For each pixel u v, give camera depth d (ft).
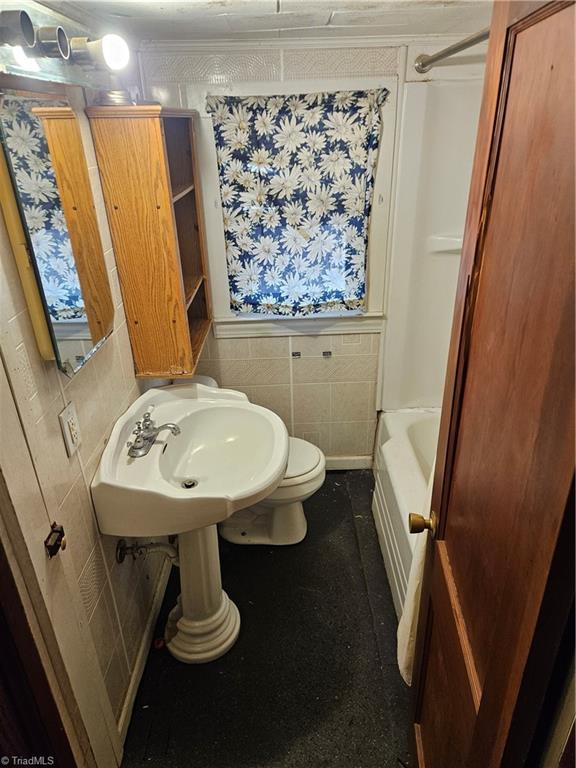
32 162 3.70
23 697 3.86
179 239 7.67
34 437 3.72
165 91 6.91
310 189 7.46
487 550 2.76
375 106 6.98
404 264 7.96
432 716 4.09
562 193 1.88
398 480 7.09
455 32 6.36
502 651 2.44
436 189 7.50
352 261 7.91
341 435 9.43
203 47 6.66
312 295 8.15
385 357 8.63
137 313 5.94
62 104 4.35
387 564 7.38
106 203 5.40
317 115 7.04
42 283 3.72
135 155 5.21
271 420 6.38
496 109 2.58
